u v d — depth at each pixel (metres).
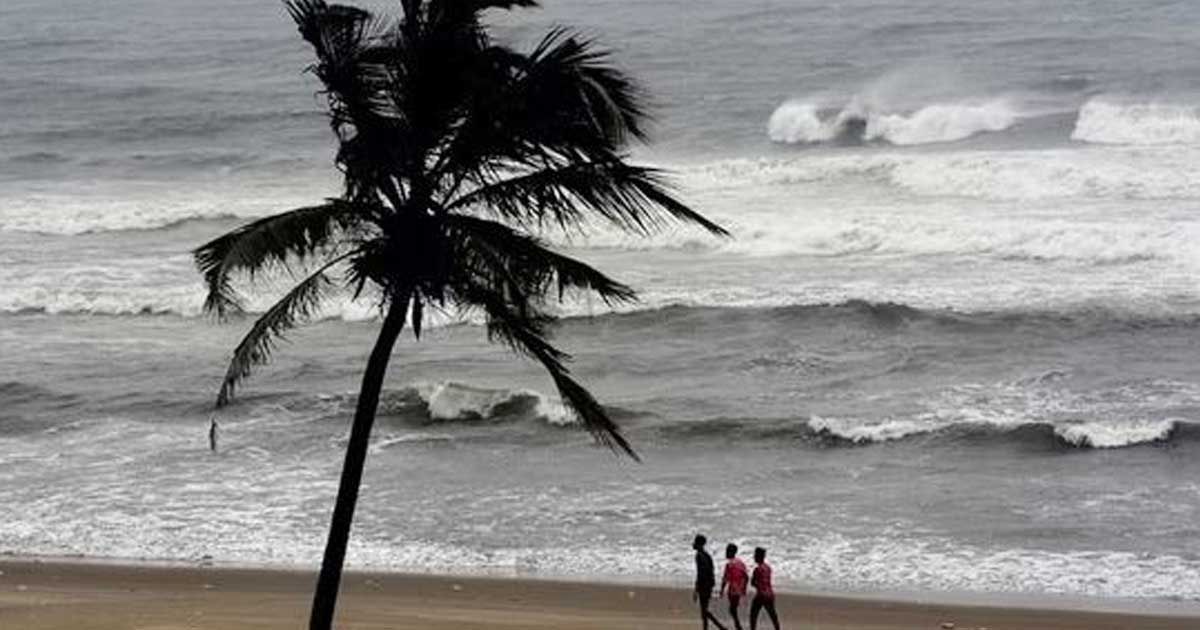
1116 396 67.94
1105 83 150.38
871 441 64.25
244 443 67.25
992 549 52.59
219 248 31.41
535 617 46.62
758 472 61.69
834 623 45.91
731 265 93.38
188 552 54.81
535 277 31.69
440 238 31.03
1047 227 92.38
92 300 92.06
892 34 194.12
